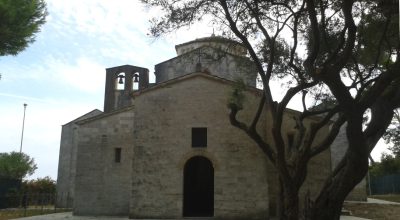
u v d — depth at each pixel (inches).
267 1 534.6
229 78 1184.8
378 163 2236.7
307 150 515.5
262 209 911.0
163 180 943.7
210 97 979.9
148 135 971.3
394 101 514.0
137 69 1576.0
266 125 983.0
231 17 547.5
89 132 1095.6
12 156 1909.4
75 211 1050.1
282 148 514.9
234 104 569.0
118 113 1101.7
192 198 1167.0
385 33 534.9
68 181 1546.5
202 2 564.1
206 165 1185.4
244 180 929.5
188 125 968.9
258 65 557.0
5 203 1401.3
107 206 1047.0
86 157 1081.4
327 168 987.9
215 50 668.1
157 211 928.9
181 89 992.2
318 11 556.1
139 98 996.6
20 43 741.9
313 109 666.8
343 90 421.1
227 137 954.1
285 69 637.3
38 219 927.0
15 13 690.8
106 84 1577.3
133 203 936.3
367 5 540.4
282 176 512.1
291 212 501.4
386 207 1130.7
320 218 483.8
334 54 448.1
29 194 1368.1
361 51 617.3
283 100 517.0
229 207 917.2
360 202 1213.1
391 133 1291.8
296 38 547.5
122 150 1077.1
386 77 432.5
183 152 954.7
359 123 439.2
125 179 1059.3
